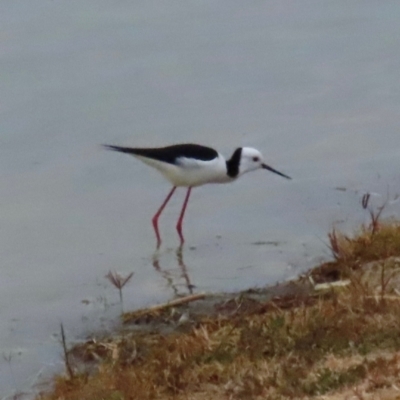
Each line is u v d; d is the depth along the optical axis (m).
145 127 17.45
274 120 17.58
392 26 21.62
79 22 21.84
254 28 21.59
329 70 19.64
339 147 16.45
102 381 8.84
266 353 8.52
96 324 10.90
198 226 14.05
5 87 18.97
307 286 10.89
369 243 11.41
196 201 14.98
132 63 19.92
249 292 11.09
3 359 10.26
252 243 13.18
